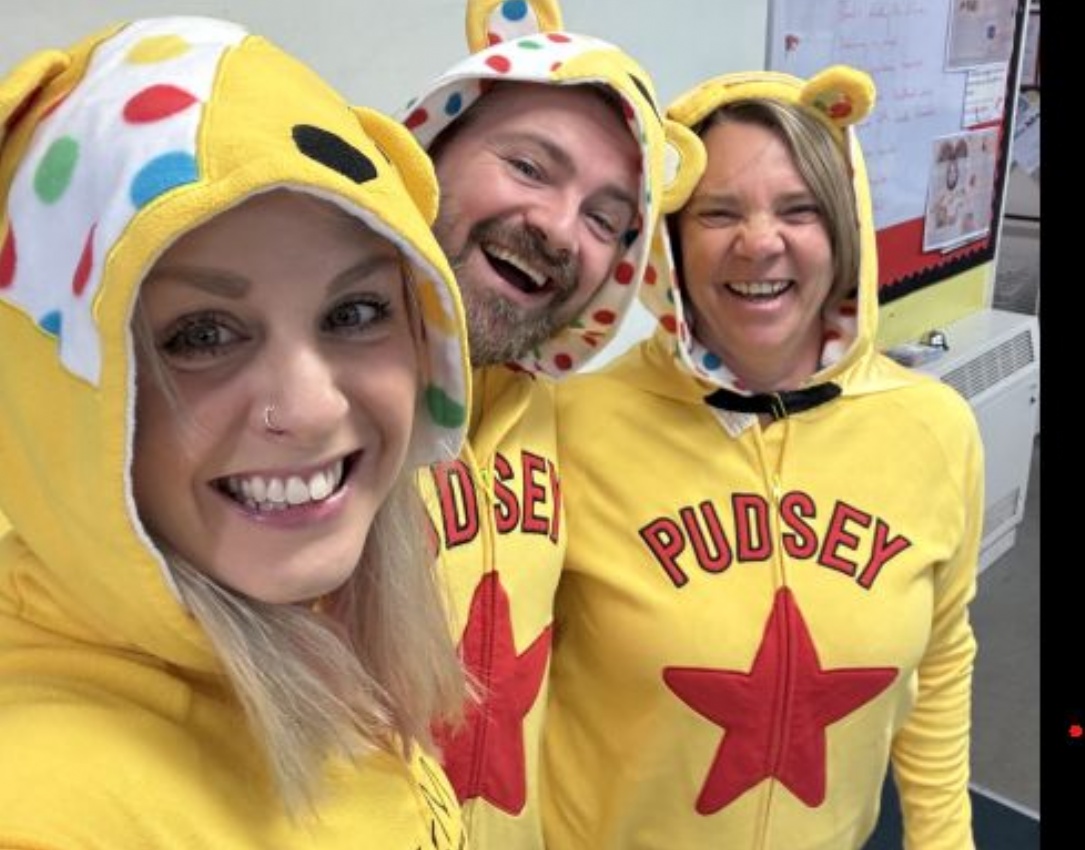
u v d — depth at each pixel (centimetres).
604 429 114
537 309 102
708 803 113
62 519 54
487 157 98
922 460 117
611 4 160
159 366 52
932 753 132
